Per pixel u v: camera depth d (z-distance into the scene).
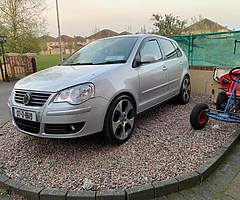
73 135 3.12
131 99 3.86
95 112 3.22
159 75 4.61
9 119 5.70
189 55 7.34
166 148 3.51
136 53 4.15
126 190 2.60
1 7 19.86
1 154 3.64
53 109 3.06
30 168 3.19
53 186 2.77
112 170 3.00
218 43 6.84
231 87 4.28
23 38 21.09
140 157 3.28
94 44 4.82
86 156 3.38
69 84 3.17
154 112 5.29
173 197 2.62
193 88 7.20
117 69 3.67
